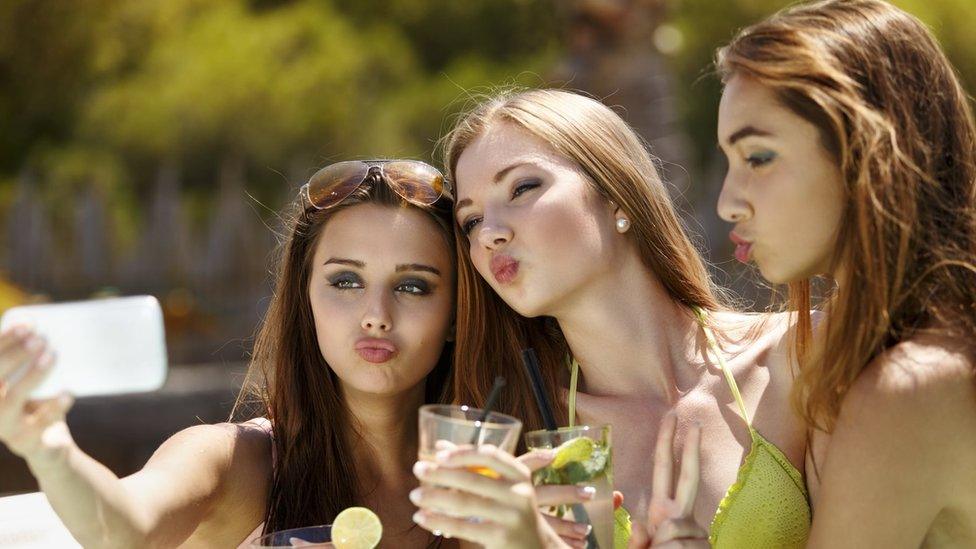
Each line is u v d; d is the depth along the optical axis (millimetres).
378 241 3205
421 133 13930
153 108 14008
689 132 14000
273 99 13938
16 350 2359
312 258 3307
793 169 2701
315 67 13945
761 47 2762
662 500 2803
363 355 3184
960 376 2590
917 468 2580
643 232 3260
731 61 2811
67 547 3514
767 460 3064
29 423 2416
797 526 3035
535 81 13273
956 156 2754
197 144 14078
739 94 2768
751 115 2734
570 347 3328
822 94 2662
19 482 7637
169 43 14445
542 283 3096
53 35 14133
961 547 2658
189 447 3127
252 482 3279
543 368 3369
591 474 2713
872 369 2646
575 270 3121
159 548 2854
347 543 2816
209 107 13938
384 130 13836
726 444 3119
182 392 8844
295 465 3318
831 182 2693
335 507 3320
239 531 3297
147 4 14352
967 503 2621
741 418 3141
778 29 2768
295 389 3365
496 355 3344
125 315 2605
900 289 2666
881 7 2785
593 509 2723
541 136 3184
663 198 3393
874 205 2623
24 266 11859
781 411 3141
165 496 2889
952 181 2746
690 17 14148
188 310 11344
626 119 8719
